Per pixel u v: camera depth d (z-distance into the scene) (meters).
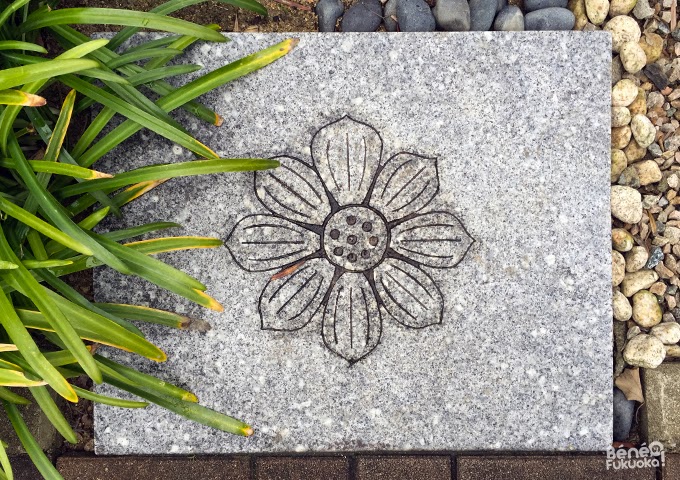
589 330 0.81
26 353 0.67
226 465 0.80
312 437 0.81
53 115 0.79
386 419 0.80
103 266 0.80
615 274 0.84
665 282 0.86
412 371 0.80
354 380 0.80
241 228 0.80
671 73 0.86
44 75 0.67
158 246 0.74
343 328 0.80
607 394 0.81
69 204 0.79
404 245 0.80
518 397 0.81
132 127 0.75
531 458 0.80
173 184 0.80
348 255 0.80
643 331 0.85
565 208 0.80
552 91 0.80
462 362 0.80
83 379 0.83
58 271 0.75
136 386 0.76
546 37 0.80
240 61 0.76
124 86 0.74
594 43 0.80
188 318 0.77
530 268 0.80
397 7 0.84
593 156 0.80
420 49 0.80
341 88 0.80
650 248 0.86
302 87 0.80
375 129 0.80
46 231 0.69
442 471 0.80
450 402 0.80
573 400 0.81
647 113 0.87
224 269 0.80
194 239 0.75
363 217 0.80
